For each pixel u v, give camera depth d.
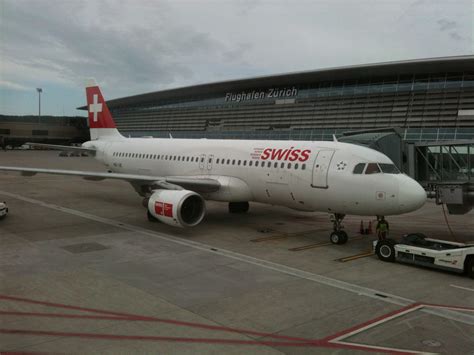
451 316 8.78
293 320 8.44
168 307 9.00
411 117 57.31
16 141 106.81
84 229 17.27
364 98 64.31
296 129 71.12
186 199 16.50
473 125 51.66
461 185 14.95
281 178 16.38
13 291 9.77
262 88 80.75
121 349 7.05
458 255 11.47
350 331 7.96
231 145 19.47
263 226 18.59
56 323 8.04
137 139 26.86
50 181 37.97
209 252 13.89
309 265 12.60
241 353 7.01
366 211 14.43
